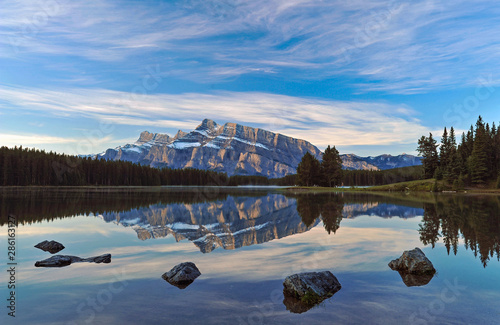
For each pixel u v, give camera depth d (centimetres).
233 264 1373
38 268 1318
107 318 820
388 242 1825
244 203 5228
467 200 5378
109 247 1753
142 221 2859
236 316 833
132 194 7925
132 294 1003
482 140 9881
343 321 804
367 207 4125
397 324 782
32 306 905
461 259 1414
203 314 846
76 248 1731
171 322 796
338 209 3906
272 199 6231
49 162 14025
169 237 2069
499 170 9694
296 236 2066
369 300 950
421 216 3056
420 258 1252
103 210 3788
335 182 12812
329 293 1007
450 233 2080
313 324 784
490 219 2775
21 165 13150
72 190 10225
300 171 13212
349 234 2108
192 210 3962
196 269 1242
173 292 1022
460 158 10075
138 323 789
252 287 1072
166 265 1363
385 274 1213
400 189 9869
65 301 944
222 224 2680
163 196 7244
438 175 10231
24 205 4341
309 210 3828
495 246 1667
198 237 2061
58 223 2697
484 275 1187
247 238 2016
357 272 1241
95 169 15988
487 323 789
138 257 1514
